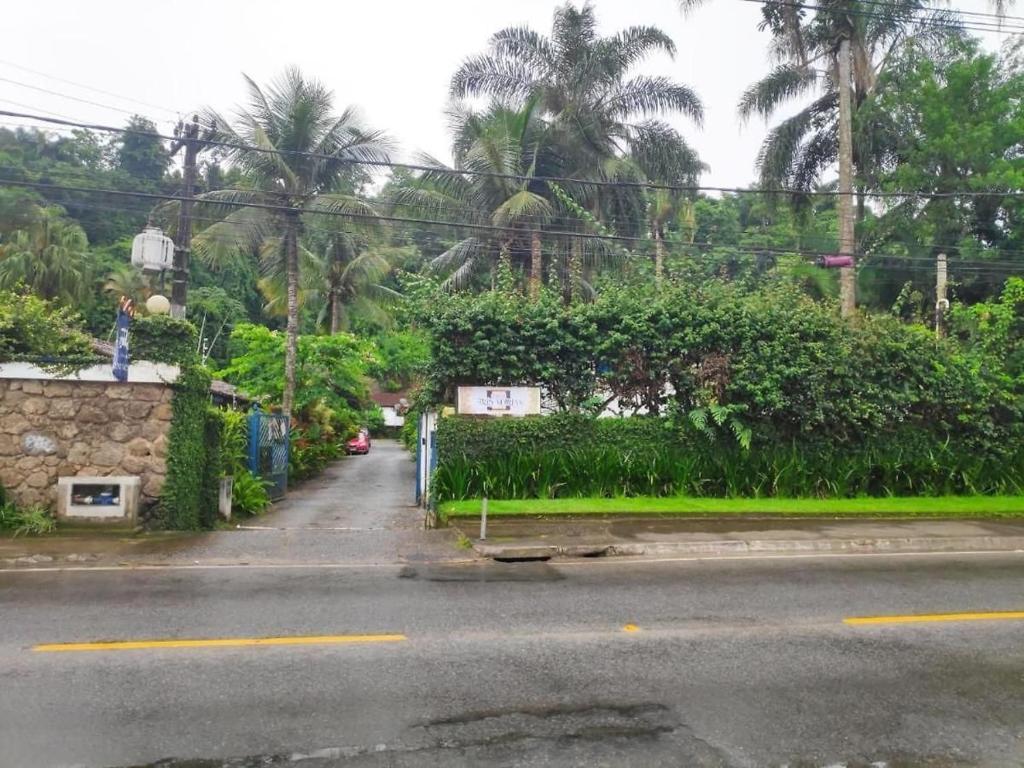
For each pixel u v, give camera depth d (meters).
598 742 4.41
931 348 17.39
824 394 16.38
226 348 47.16
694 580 9.05
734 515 13.80
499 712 4.82
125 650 5.90
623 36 28.61
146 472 11.49
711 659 5.93
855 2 23.62
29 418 11.28
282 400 24.89
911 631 6.83
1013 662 5.97
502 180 25.83
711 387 16.16
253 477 15.88
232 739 4.37
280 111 22.20
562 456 15.34
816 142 28.38
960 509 14.74
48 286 37.06
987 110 27.58
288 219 22.72
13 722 4.54
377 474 26.36
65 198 45.38
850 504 15.07
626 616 7.25
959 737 4.56
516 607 7.54
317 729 4.52
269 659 5.75
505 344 15.55
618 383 16.23
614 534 11.85
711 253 27.55
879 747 4.40
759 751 4.32
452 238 37.50
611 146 29.25
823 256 20.45
